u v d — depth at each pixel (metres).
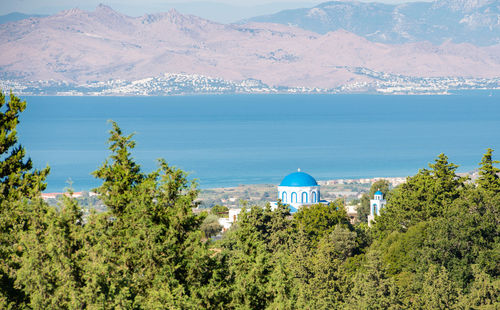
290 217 195.00
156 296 62.16
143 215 70.12
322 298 108.94
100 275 56.28
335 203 177.12
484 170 165.12
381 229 165.62
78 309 54.22
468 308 107.50
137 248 66.88
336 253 139.62
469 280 121.56
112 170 84.38
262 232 141.50
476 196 137.38
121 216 77.38
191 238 70.00
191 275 68.56
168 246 67.44
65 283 55.69
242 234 87.31
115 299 55.56
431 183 159.88
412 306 110.56
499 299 110.06
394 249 136.25
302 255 119.31
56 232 58.12
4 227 65.94
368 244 163.12
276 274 79.31
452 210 133.12
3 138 85.62
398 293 110.50
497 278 122.06
